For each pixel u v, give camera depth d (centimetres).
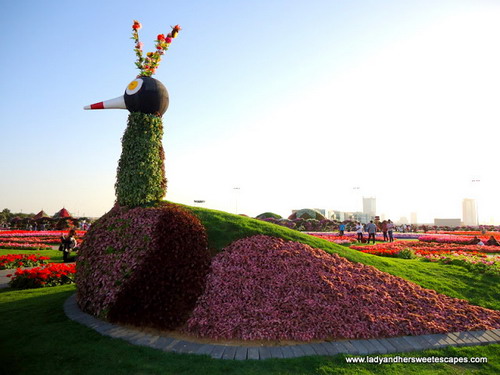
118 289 617
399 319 590
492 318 650
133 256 644
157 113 862
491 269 925
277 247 768
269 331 535
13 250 1928
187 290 598
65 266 1063
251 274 664
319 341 533
